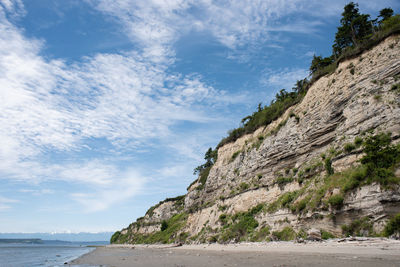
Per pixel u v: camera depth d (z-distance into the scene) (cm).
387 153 2095
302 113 3944
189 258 2333
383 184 1939
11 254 5028
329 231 2298
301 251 1970
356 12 5262
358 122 2744
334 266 1172
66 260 3142
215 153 8838
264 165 4303
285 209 3112
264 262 1577
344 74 3353
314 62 5769
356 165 2478
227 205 4725
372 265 1107
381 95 2658
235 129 6341
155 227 10150
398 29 2925
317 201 2536
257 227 3478
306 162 3472
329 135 3259
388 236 1762
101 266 2072
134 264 2078
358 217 2069
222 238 3997
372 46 3148
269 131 4819
